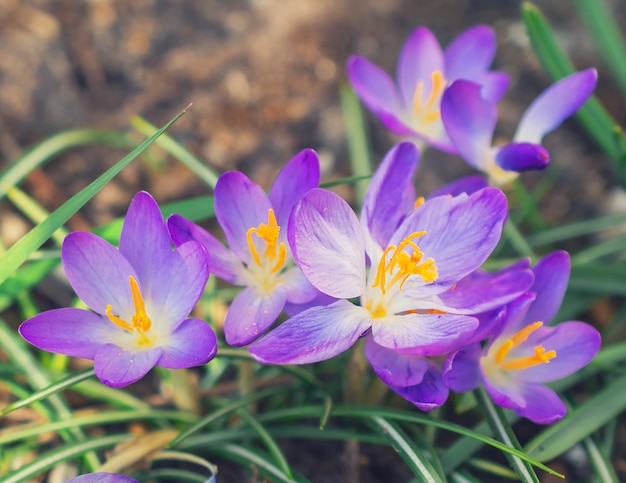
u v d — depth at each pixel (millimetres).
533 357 313
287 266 314
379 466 365
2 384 380
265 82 504
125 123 480
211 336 278
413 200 326
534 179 490
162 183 463
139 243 298
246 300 301
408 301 300
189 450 348
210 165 474
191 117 487
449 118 336
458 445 342
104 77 494
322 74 515
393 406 362
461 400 350
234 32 521
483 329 292
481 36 389
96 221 450
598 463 340
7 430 349
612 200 479
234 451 341
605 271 395
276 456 323
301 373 348
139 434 344
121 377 285
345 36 531
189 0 526
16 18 473
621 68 451
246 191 308
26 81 462
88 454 338
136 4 514
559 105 352
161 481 354
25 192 448
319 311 290
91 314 298
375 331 292
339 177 479
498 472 347
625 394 351
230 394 381
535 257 406
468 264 298
